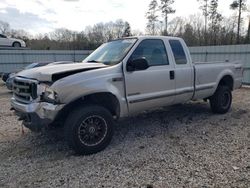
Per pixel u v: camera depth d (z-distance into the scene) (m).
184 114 6.78
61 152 4.39
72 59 27.17
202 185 3.24
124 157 4.13
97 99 4.47
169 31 40.94
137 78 4.74
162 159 4.04
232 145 4.58
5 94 11.77
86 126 4.19
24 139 5.06
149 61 5.03
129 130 5.50
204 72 6.07
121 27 51.06
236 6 35.53
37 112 4.02
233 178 3.40
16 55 24.81
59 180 3.46
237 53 14.91
